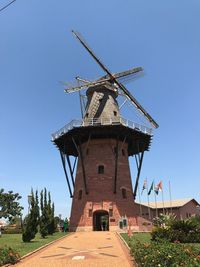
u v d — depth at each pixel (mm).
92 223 43406
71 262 17578
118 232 39000
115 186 44500
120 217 43438
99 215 45875
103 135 46219
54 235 35969
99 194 44594
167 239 25328
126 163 47312
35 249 22734
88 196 44875
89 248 23766
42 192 34844
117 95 49906
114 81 49094
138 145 47219
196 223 27906
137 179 47094
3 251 18219
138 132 45500
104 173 45500
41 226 33094
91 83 49031
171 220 29719
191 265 11508
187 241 25922
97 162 46094
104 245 25438
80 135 44750
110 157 46062
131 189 46812
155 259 13523
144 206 72500
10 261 17422
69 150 50125
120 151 46844
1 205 63594
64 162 48188
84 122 43969
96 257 19172
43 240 29703
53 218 36969
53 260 18391
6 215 63312
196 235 26000
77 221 44938
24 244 25984
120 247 23797
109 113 47062
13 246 24281
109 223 42969
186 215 72625
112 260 17938
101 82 48781
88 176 45875
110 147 46438
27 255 20062
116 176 44719
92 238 31438
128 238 28828
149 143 48125
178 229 26828
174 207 71562
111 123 43219
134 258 17406
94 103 48375
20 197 65438
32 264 17172
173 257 13102
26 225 28234
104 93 48688
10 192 64750
